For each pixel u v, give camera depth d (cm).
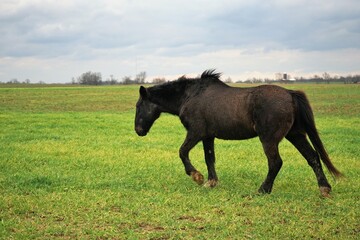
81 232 646
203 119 927
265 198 839
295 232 642
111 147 1559
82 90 7325
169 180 1022
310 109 848
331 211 755
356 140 1752
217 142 1755
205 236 631
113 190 916
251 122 856
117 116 3003
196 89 960
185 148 951
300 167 1192
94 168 1171
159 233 639
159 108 1052
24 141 1700
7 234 635
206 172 1135
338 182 985
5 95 5825
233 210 760
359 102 4325
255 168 1178
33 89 7612
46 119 2677
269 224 681
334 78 15025
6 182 986
